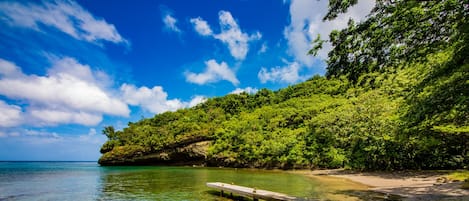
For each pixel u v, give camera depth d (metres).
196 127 67.38
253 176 30.16
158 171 41.44
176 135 66.12
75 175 37.06
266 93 94.00
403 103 20.97
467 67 8.61
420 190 15.44
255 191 14.55
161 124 86.12
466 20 7.97
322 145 38.97
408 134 21.39
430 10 8.30
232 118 76.62
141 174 35.22
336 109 44.91
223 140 58.69
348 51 9.77
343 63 10.10
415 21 8.54
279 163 43.75
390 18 8.70
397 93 27.70
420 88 11.11
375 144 28.50
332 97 66.00
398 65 10.02
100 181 27.12
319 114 48.06
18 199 16.92
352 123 32.06
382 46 9.34
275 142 46.00
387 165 29.41
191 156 59.69
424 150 26.08
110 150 73.81
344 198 14.06
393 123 25.47
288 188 18.81
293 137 44.97
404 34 8.98
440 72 9.66
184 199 15.80
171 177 30.05
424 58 10.13
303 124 52.47
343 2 8.95
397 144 27.03
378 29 9.05
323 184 21.03
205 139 61.47
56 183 26.09
